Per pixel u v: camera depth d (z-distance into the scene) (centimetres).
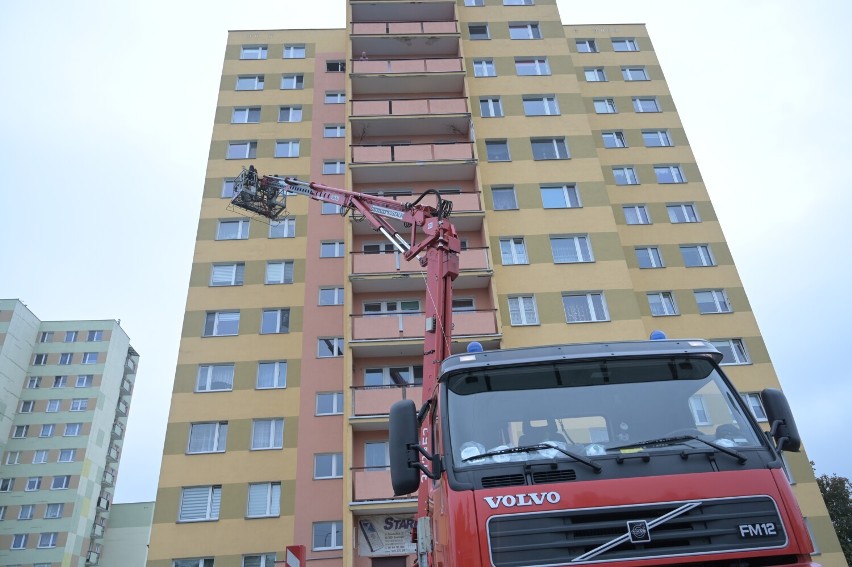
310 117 2880
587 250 2372
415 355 2156
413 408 479
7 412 5269
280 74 3014
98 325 5834
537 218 2416
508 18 2978
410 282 2228
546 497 397
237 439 2128
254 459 2095
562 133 2625
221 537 1969
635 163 2888
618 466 412
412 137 2712
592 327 2194
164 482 2044
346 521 1780
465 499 404
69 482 5109
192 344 2305
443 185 2562
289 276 2478
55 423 5356
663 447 426
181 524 1984
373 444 1994
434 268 1012
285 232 2573
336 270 2480
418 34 2833
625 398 465
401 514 1862
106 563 5531
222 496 2033
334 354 2308
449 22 2881
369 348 2088
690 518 385
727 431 440
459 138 2702
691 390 470
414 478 447
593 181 2502
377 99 2788
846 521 3562
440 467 440
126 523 5722
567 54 2850
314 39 3123
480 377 483
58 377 5566
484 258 2230
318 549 1950
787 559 379
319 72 3017
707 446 425
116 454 5969
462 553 385
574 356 485
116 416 6044
